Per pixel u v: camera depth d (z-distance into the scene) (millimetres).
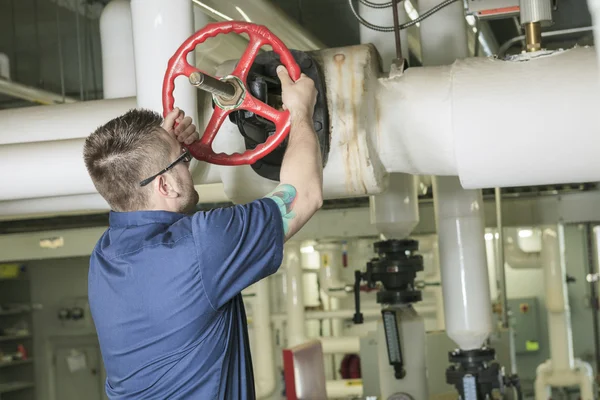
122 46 2666
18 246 5707
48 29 3686
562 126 1557
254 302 5949
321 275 6250
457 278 2816
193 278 1215
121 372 1291
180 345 1242
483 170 1646
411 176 3088
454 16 2451
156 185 1287
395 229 3104
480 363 2857
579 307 6184
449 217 2824
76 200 2100
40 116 2033
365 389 4273
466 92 1624
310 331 6410
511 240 6000
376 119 1722
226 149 1752
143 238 1271
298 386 3162
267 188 1763
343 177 1694
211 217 1226
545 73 1586
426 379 3098
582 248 6188
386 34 2463
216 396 1258
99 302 1296
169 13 1656
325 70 1675
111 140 1276
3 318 7012
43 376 7051
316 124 1647
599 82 1529
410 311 3129
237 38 2814
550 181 1655
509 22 3668
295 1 3355
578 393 6078
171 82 1400
